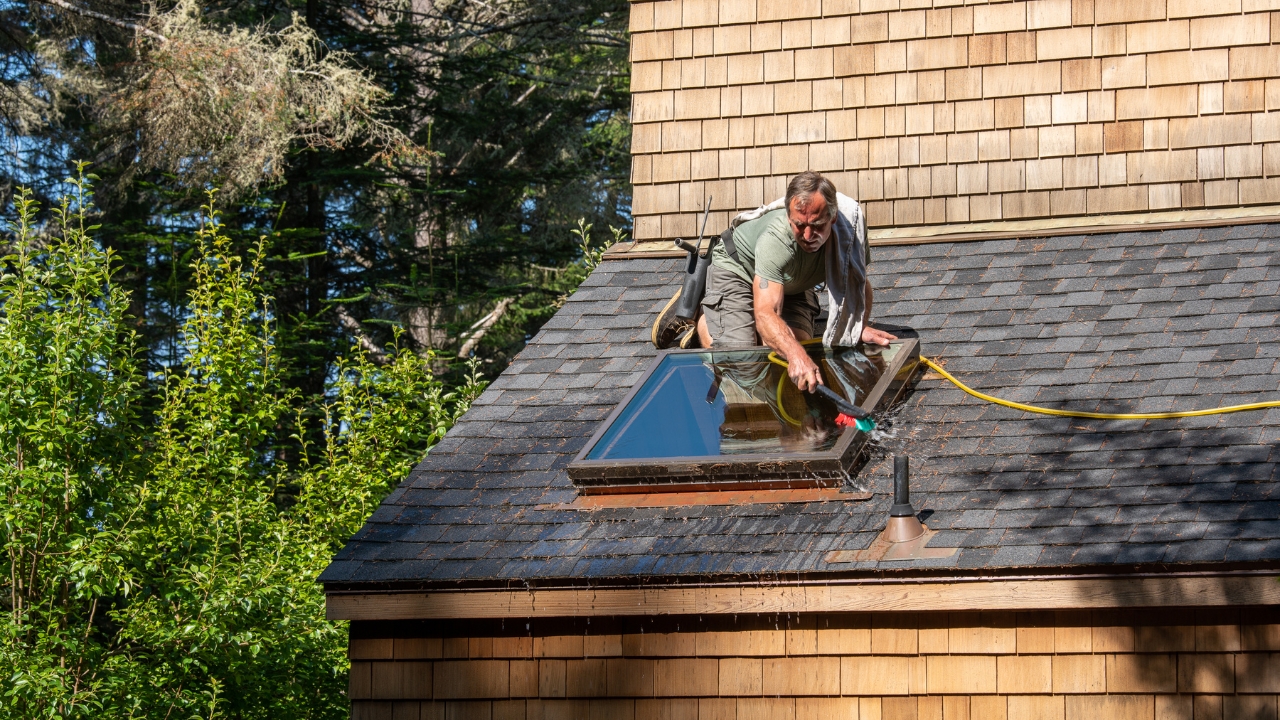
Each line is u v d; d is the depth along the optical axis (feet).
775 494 27.99
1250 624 24.98
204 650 40.75
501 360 99.09
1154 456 26.76
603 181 102.27
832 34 39.34
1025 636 26.11
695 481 28.32
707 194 39.81
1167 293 32.17
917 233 37.60
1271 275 31.89
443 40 93.76
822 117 39.14
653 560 26.81
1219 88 35.99
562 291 96.32
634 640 28.19
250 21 87.61
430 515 29.40
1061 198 36.86
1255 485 25.23
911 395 30.45
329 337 89.20
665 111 40.40
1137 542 24.48
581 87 99.91
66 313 41.04
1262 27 35.86
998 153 37.55
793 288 30.94
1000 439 28.35
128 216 86.12
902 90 38.58
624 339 34.99
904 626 26.76
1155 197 36.11
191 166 77.92
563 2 94.27
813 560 25.86
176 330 78.13
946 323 33.04
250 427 49.11
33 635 40.55
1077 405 28.84
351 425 54.80
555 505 29.01
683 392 30.53
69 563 39.24
